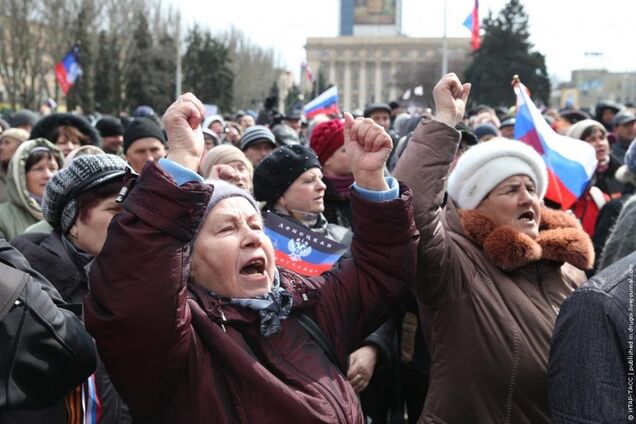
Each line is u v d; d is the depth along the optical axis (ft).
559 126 32.14
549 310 9.37
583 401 6.21
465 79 124.67
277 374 6.93
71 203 9.04
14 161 14.17
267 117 44.86
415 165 8.80
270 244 7.49
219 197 7.31
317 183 12.55
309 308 7.77
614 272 6.44
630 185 17.02
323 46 330.95
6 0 129.29
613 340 6.15
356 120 7.94
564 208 15.90
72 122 18.13
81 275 9.09
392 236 7.91
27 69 134.82
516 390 9.04
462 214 10.03
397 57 325.62
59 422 7.02
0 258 7.16
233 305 7.11
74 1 131.75
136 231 6.23
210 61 133.69
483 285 9.41
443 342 9.45
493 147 10.07
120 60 135.95
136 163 18.13
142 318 6.20
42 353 6.61
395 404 12.75
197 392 6.61
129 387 6.54
